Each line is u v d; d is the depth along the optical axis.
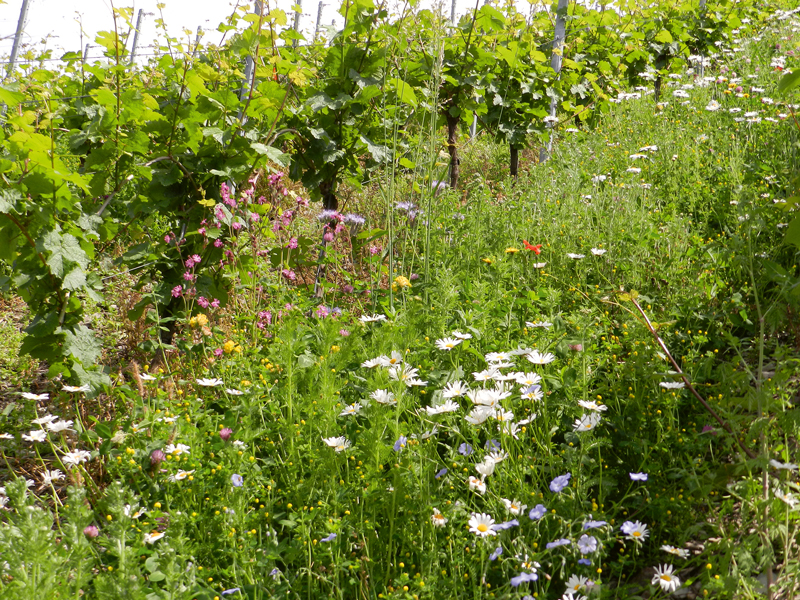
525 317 3.74
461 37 6.87
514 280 4.13
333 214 4.71
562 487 2.17
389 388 2.72
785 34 7.72
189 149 4.24
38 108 3.64
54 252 3.21
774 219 3.65
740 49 7.49
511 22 7.89
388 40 4.78
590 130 8.23
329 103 4.82
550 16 8.77
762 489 1.92
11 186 3.10
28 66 5.93
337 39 5.00
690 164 5.28
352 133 5.13
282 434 2.73
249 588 2.03
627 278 3.84
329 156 4.99
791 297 2.26
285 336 2.90
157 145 4.16
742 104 6.00
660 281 3.82
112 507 1.93
